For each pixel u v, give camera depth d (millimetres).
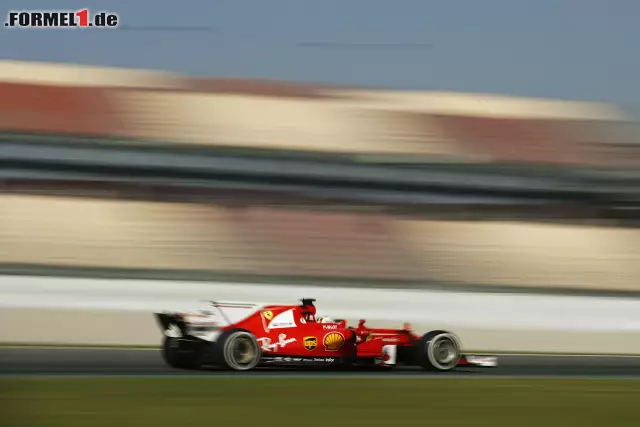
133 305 59531
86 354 44406
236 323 37219
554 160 128125
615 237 109688
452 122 141750
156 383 30734
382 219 108562
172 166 112500
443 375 37688
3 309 49562
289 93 148125
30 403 24594
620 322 69875
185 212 103250
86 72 137250
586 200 116000
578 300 71125
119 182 107125
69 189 103312
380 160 120250
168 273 84688
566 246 105688
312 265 95062
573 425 23719
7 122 116562
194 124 126438
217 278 84125
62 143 111375
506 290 81312
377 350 40031
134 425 21281
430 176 121438
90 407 24172
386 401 27578
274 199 110188
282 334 37781
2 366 36375
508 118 143625
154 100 134125
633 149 132875
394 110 143875
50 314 50406
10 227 91500
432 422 23531
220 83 143375
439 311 67438
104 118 123000
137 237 94812
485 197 115375
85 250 89188
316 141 126812
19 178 103625
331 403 26625
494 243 105500
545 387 33625
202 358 37031
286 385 31219
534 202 117938
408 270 95875
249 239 99062
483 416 24953
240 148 119375
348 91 148750
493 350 56125
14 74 133625
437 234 106438
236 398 27141
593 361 50719
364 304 65750
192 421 22234
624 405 28703
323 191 114500
